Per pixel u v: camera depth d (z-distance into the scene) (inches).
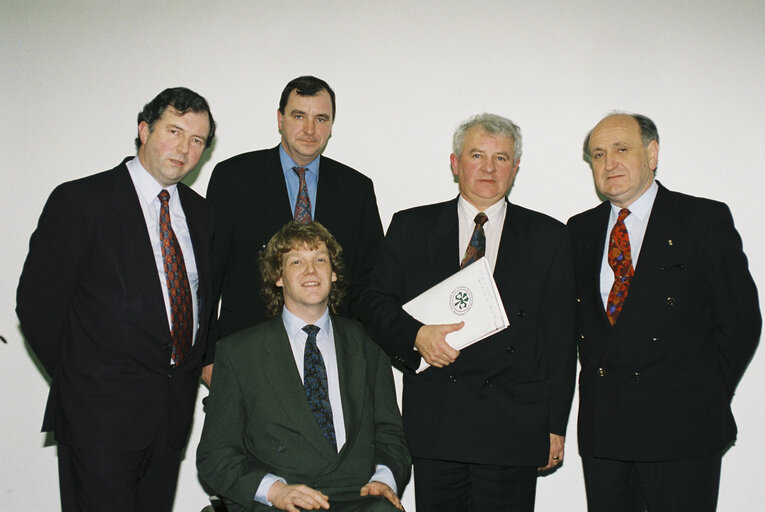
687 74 120.6
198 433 125.2
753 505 121.8
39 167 126.3
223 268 104.1
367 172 124.6
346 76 123.9
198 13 124.4
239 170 107.0
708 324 91.8
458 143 94.1
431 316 89.4
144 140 85.8
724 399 91.9
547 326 92.5
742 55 119.9
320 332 92.4
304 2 123.6
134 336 82.4
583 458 97.1
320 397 88.5
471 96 123.0
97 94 125.8
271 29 124.0
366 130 124.3
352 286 108.5
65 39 125.6
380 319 92.4
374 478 86.6
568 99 122.0
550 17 121.7
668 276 90.2
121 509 83.2
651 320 90.0
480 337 86.2
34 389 127.2
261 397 86.7
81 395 82.0
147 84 125.3
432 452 90.3
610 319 92.9
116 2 125.0
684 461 90.0
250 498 82.0
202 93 124.8
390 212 124.6
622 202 95.7
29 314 81.8
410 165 124.0
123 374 82.7
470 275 88.7
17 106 126.3
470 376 90.4
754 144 120.2
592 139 96.0
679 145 121.1
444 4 122.6
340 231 107.0
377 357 94.9
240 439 88.0
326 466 85.2
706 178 121.0
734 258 89.6
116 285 82.2
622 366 91.3
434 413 91.1
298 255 89.9
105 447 81.5
